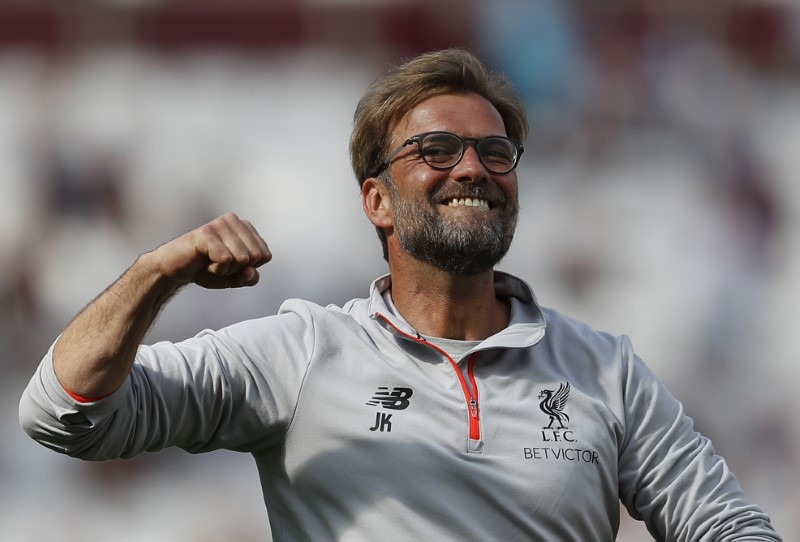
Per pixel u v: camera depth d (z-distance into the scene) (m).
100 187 46.00
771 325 41.66
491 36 51.81
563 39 51.19
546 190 47.34
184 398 8.43
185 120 50.19
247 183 46.94
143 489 32.41
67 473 32.91
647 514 9.09
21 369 40.31
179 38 54.31
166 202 45.88
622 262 43.66
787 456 35.84
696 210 46.28
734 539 8.72
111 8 53.88
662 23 52.75
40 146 47.69
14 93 51.00
